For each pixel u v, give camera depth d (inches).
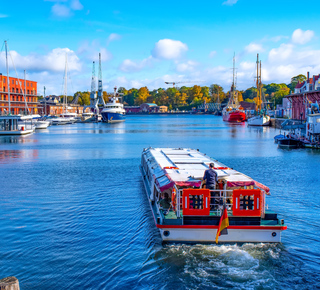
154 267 528.1
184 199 576.1
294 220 737.6
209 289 473.7
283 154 1850.4
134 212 797.2
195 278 497.7
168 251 563.8
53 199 912.3
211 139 2856.8
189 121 7160.4
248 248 573.0
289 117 4522.6
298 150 2039.9
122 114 6806.1
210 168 646.5
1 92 4453.7
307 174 1250.6
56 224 719.7
